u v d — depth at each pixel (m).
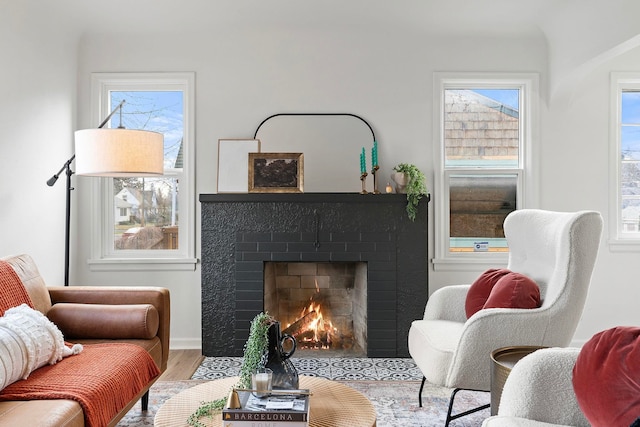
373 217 4.14
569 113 4.40
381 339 4.12
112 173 3.32
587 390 1.55
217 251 4.16
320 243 4.13
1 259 2.71
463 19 4.18
